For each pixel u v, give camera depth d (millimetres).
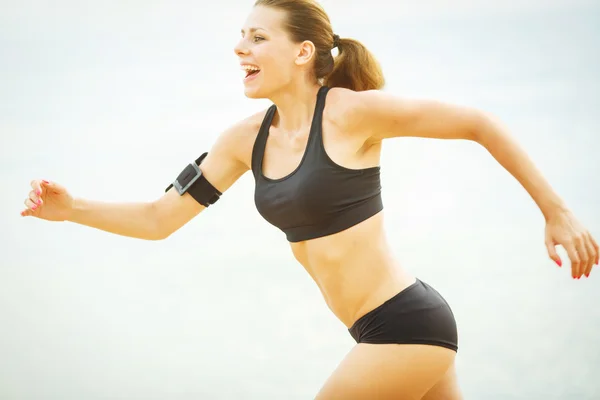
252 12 5848
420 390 5730
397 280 5742
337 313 5945
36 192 5957
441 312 5762
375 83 6035
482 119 5398
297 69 5797
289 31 5750
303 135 5738
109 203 6320
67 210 6207
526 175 5277
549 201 5211
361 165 5727
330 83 6039
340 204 5621
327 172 5574
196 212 6355
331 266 5734
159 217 6316
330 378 5688
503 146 5340
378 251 5738
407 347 5621
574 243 5094
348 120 5625
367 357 5641
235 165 6215
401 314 5648
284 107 5832
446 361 5770
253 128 6035
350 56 5969
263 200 5797
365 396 5594
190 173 6266
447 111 5457
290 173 5695
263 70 5770
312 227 5691
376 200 5789
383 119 5566
